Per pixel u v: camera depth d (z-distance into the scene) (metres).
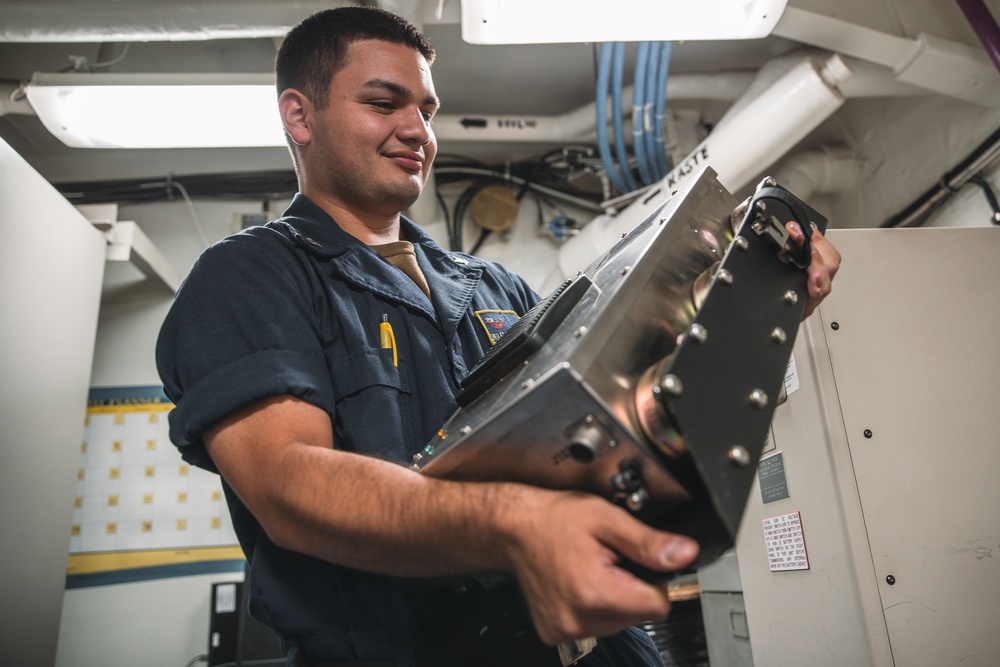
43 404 2.04
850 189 2.71
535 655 0.74
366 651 0.73
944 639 1.28
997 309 1.50
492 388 0.70
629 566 0.49
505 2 1.79
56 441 2.09
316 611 0.75
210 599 2.61
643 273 0.60
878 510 1.35
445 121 2.81
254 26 2.00
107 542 2.70
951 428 1.41
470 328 0.98
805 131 2.17
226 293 0.81
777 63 2.32
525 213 3.21
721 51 2.60
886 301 1.48
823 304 1.47
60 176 3.01
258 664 2.38
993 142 2.02
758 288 0.62
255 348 0.77
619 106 2.44
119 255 2.53
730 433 0.49
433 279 1.02
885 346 1.45
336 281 0.91
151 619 2.62
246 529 0.85
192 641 2.61
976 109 2.11
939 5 2.04
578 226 3.09
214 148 3.09
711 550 0.49
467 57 2.63
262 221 3.01
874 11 1.99
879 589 1.30
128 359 2.90
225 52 2.65
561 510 0.48
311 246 0.92
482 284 1.09
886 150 2.52
